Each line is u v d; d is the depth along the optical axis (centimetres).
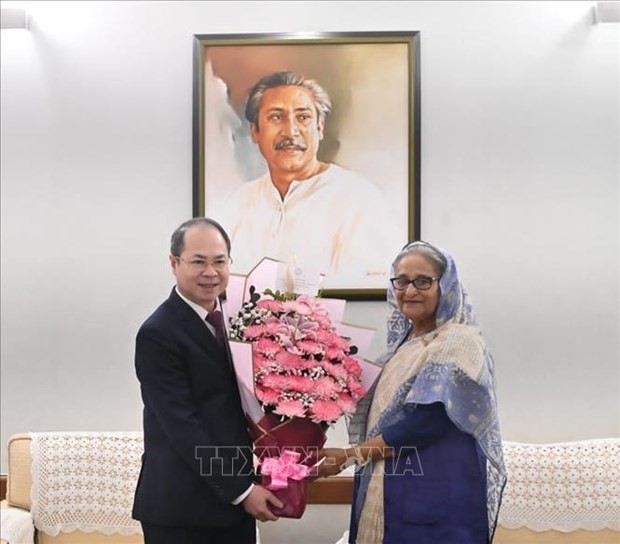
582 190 324
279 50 327
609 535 286
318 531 321
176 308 220
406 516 212
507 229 325
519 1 326
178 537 215
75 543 294
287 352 212
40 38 332
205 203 326
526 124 325
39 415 330
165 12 330
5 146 332
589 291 324
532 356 324
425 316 225
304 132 325
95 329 330
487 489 219
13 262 332
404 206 324
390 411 218
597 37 324
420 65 326
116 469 297
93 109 331
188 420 211
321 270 324
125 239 330
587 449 293
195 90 327
